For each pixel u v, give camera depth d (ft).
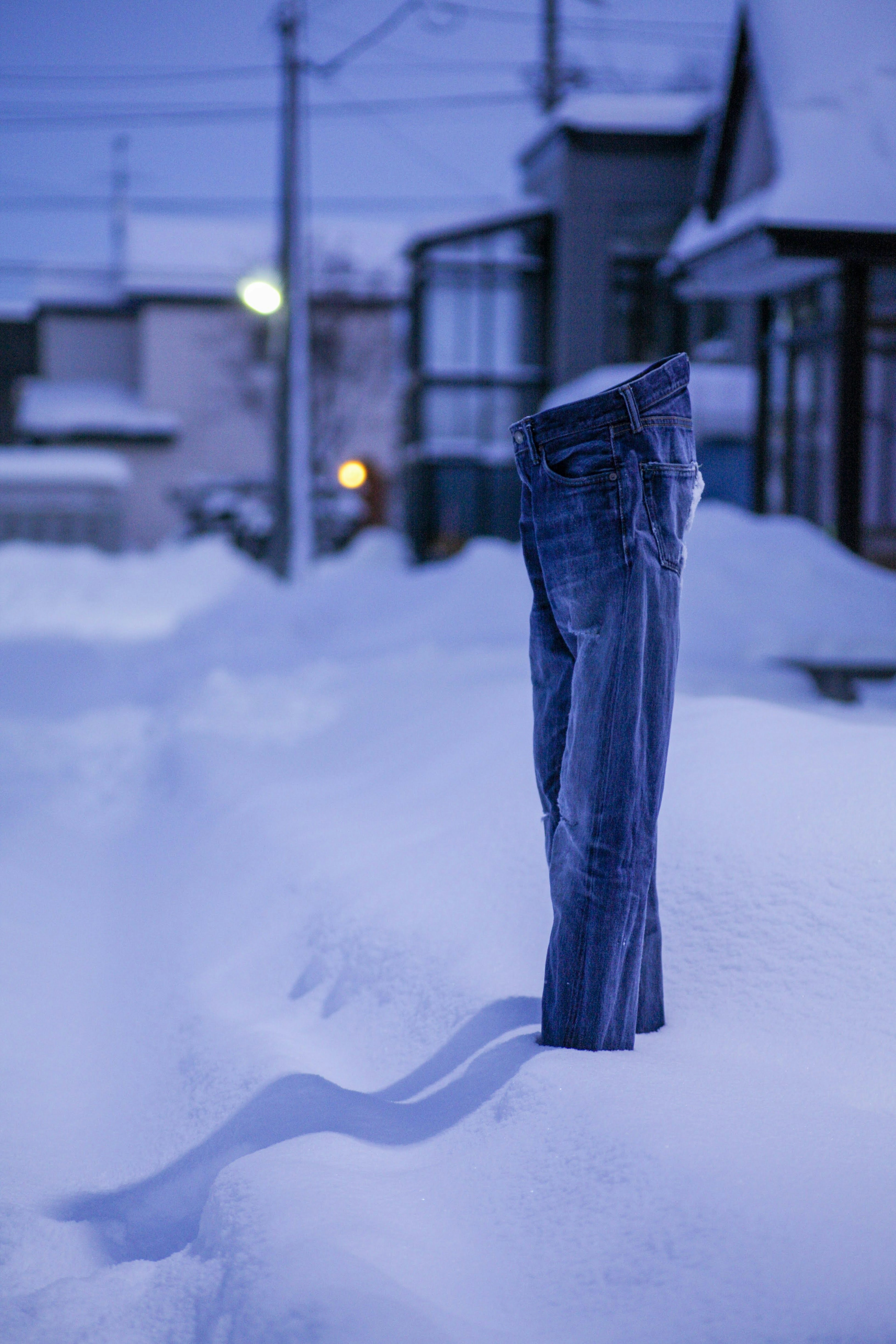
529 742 15.47
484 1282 6.17
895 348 44.50
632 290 88.69
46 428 139.85
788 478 48.47
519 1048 8.57
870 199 40.50
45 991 12.87
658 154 87.76
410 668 30.30
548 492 8.53
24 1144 9.28
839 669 25.49
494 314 91.09
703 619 30.19
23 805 21.89
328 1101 8.63
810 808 10.21
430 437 91.35
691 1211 6.19
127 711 32.22
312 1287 5.77
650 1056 8.08
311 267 129.90
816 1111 7.07
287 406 62.28
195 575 88.33
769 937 9.16
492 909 11.23
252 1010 11.64
